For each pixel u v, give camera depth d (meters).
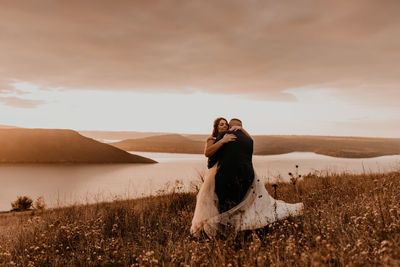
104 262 3.11
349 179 6.39
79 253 3.37
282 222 3.62
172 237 3.77
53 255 3.22
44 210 5.43
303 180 6.65
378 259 2.06
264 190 3.96
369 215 2.96
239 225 3.50
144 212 4.91
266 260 2.47
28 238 3.99
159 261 2.99
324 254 2.22
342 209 3.73
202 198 3.82
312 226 3.19
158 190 5.69
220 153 3.90
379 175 6.52
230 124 4.35
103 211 5.03
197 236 3.66
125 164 189.12
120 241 3.68
